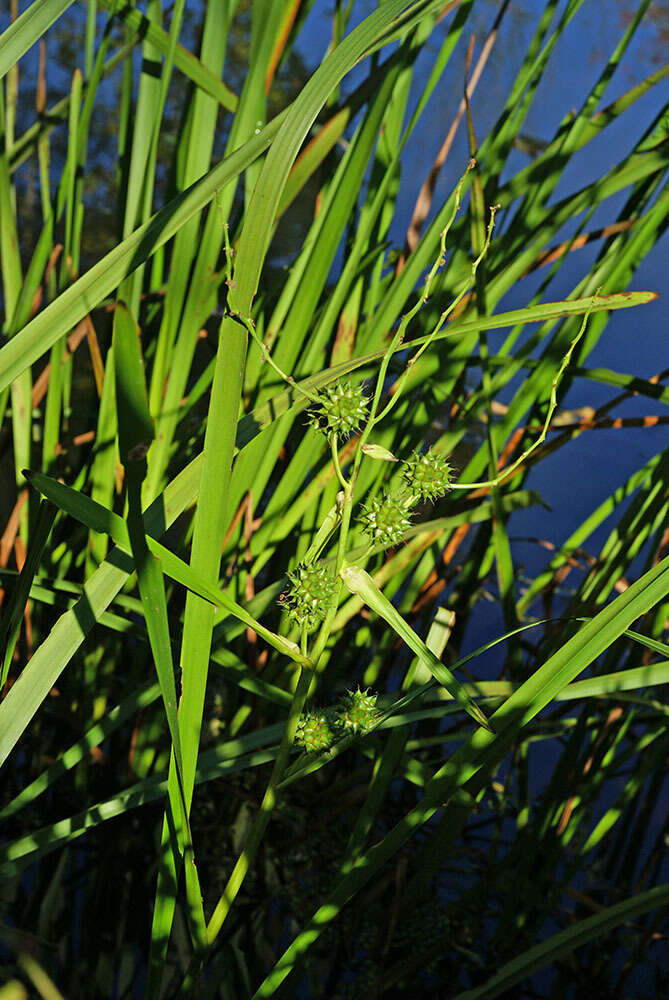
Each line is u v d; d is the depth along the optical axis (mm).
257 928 1240
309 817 1406
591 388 2549
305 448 1262
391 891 1306
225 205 1215
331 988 1206
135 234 994
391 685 1657
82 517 929
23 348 985
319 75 954
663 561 962
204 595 931
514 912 1243
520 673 1244
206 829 1371
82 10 3719
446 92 3758
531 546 2080
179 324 1252
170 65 1193
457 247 1248
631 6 4395
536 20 4168
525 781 1273
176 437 1327
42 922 1226
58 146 3090
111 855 1307
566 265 2975
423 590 1458
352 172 1176
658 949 1263
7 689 1304
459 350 1242
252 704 1323
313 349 1251
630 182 1206
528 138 3266
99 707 1427
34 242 2619
